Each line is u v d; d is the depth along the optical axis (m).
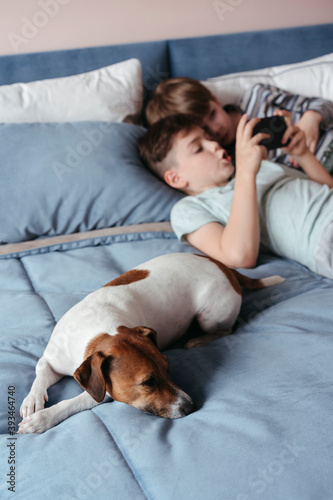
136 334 0.96
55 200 1.80
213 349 1.10
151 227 1.79
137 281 1.18
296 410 0.81
